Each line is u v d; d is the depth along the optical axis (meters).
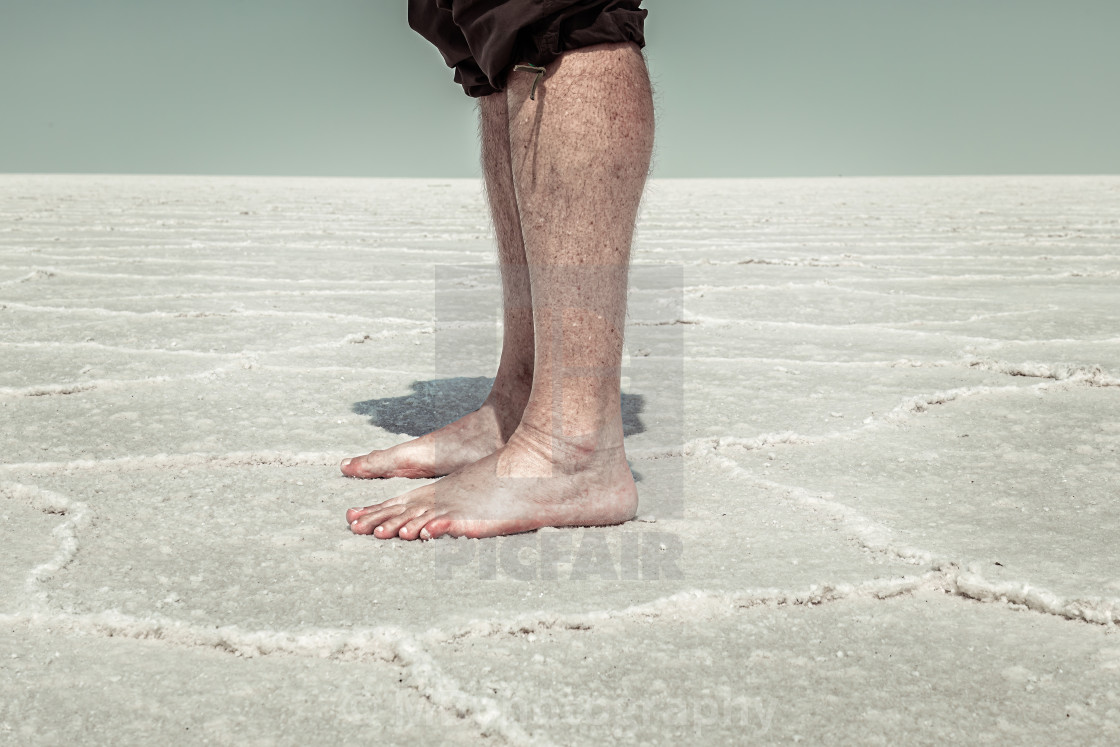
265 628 0.94
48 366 2.17
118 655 0.90
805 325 2.84
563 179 1.14
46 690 0.84
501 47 1.13
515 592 1.03
